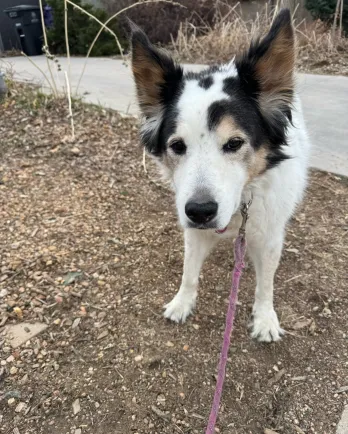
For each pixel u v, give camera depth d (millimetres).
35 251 674
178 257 675
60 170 899
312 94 1279
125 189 852
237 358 512
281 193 509
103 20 2330
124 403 458
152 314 572
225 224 415
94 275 633
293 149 536
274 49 454
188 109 433
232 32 1916
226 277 645
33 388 473
